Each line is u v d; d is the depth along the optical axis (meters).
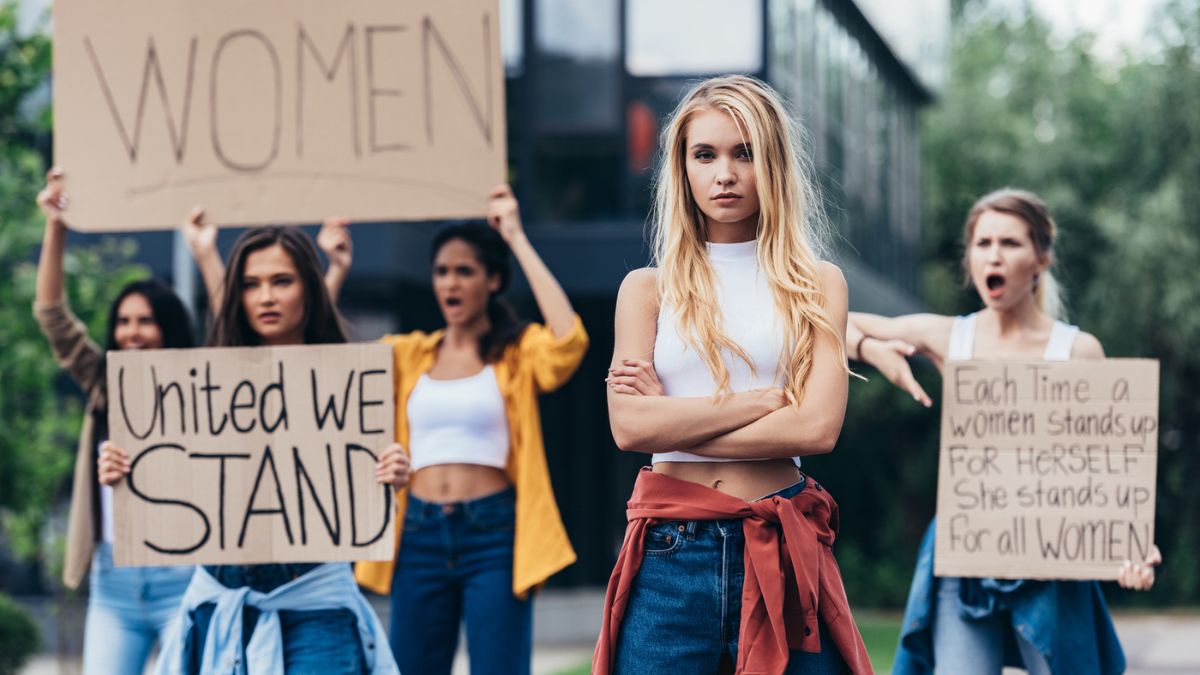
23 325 13.74
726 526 5.29
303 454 6.86
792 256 5.42
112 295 14.02
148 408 6.91
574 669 16.69
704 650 5.30
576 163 21.95
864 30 29.09
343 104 7.73
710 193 5.41
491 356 8.10
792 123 5.82
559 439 23.08
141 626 8.41
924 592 7.54
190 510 6.88
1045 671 7.50
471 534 7.98
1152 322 30.17
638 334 5.52
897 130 32.25
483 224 8.28
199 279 19.20
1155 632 23.58
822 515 5.44
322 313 7.25
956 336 7.66
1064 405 7.43
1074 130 32.78
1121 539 7.36
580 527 23.12
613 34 21.91
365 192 7.72
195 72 7.76
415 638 8.02
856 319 7.86
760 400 5.31
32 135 15.27
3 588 20.36
